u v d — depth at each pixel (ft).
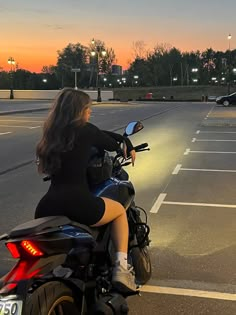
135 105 174.09
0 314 8.00
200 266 15.61
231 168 35.35
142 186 28.71
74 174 10.20
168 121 86.89
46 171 10.27
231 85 437.58
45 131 10.39
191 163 37.73
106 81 472.44
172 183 29.63
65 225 9.41
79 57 457.27
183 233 19.07
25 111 119.85
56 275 9.55
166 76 501.56
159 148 47.26
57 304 8.84
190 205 23.85
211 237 18.57
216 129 70.03
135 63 504.02
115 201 10.94
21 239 8.59
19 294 8.20
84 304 10.09
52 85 458.91
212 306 12.83
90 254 10.24
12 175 32.99
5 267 15.67
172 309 12.65
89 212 10.08
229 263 15.85
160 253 16.76
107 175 11.47
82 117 10.47
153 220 20.98
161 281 14.42
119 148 11.35
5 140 55.72
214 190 27.50
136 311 12.53
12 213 22.59
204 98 241.14
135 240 13.21
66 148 10.14
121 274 10.44
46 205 10.06
